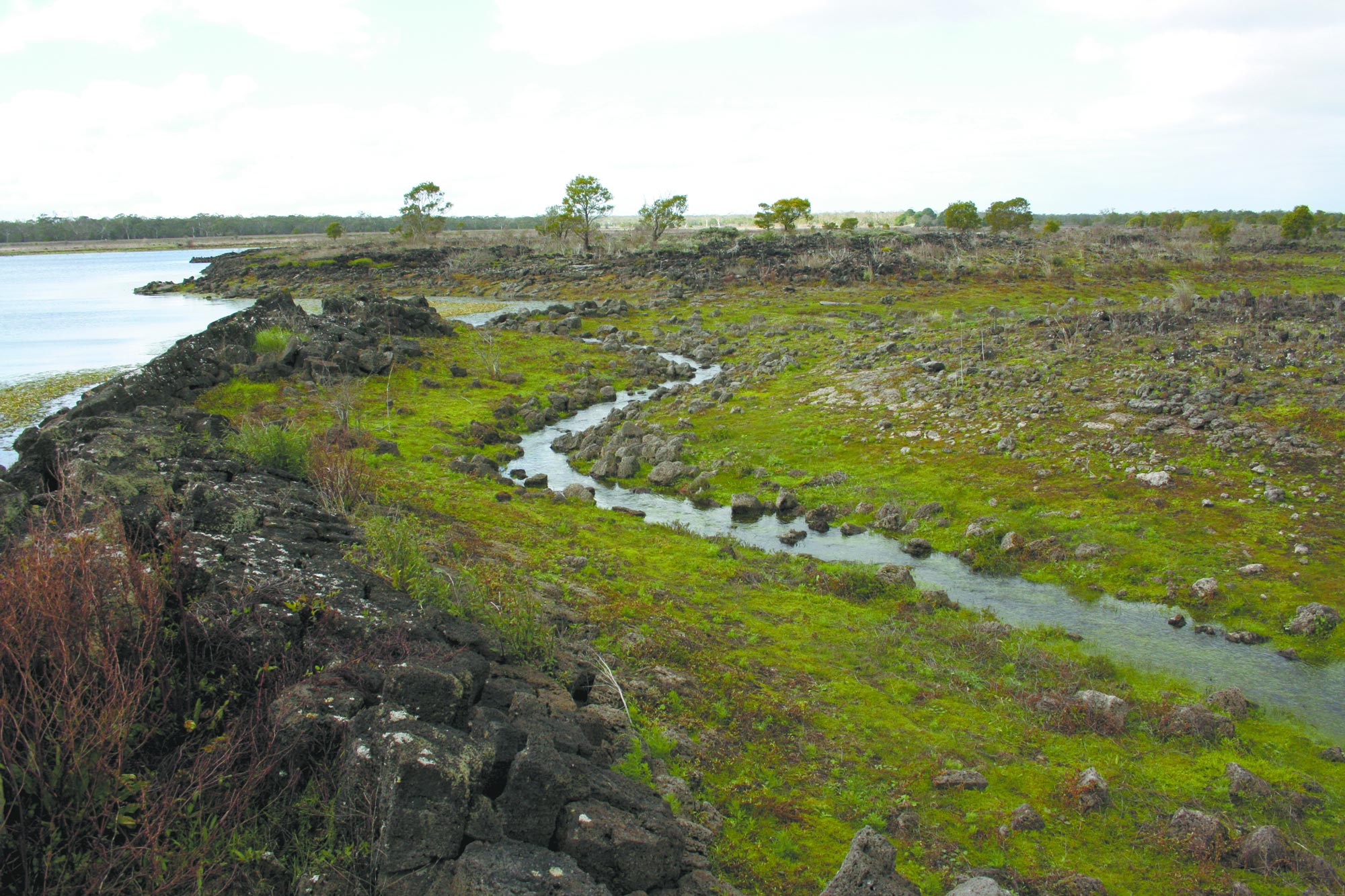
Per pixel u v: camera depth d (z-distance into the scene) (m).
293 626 7.89
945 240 89.94
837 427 27.92
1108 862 8.86
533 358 43.66
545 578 14.45
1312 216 92.06
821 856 8.32
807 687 12.09
